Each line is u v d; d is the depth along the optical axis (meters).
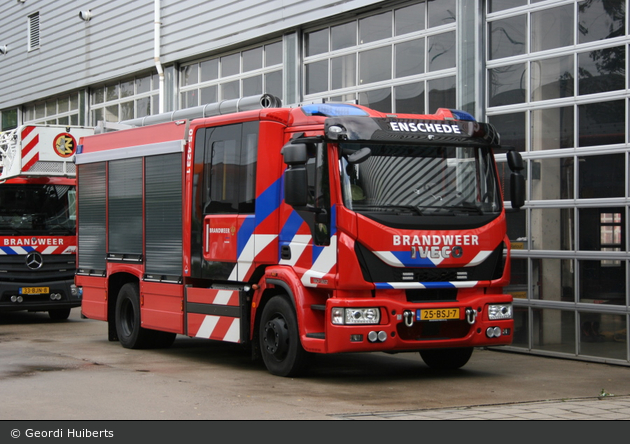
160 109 18.70
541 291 11.01
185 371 9.62
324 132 8.51
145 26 19.16
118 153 11.84
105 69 20.66
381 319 8.41
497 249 9.02
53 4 22.86
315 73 14.71
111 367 9.91
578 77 10.66
